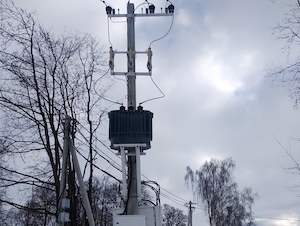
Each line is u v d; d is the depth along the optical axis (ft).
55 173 40.96
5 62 43.70
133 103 33.35
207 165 137.90
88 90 47.91
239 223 129.59
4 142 42.80
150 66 34.71
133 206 29.32
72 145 26.63
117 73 34.55
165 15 36.40
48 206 50.26
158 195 49.98
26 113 43.57
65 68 46.19
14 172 41.96
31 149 43.16
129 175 30.12
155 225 29.01
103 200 74.02
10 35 43.98
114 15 36.45
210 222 130.82
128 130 30.09
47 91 44.32
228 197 133.18
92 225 25.38
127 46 34.99
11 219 58.18
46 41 46.62
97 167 46.62
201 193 134.31
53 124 43.14
